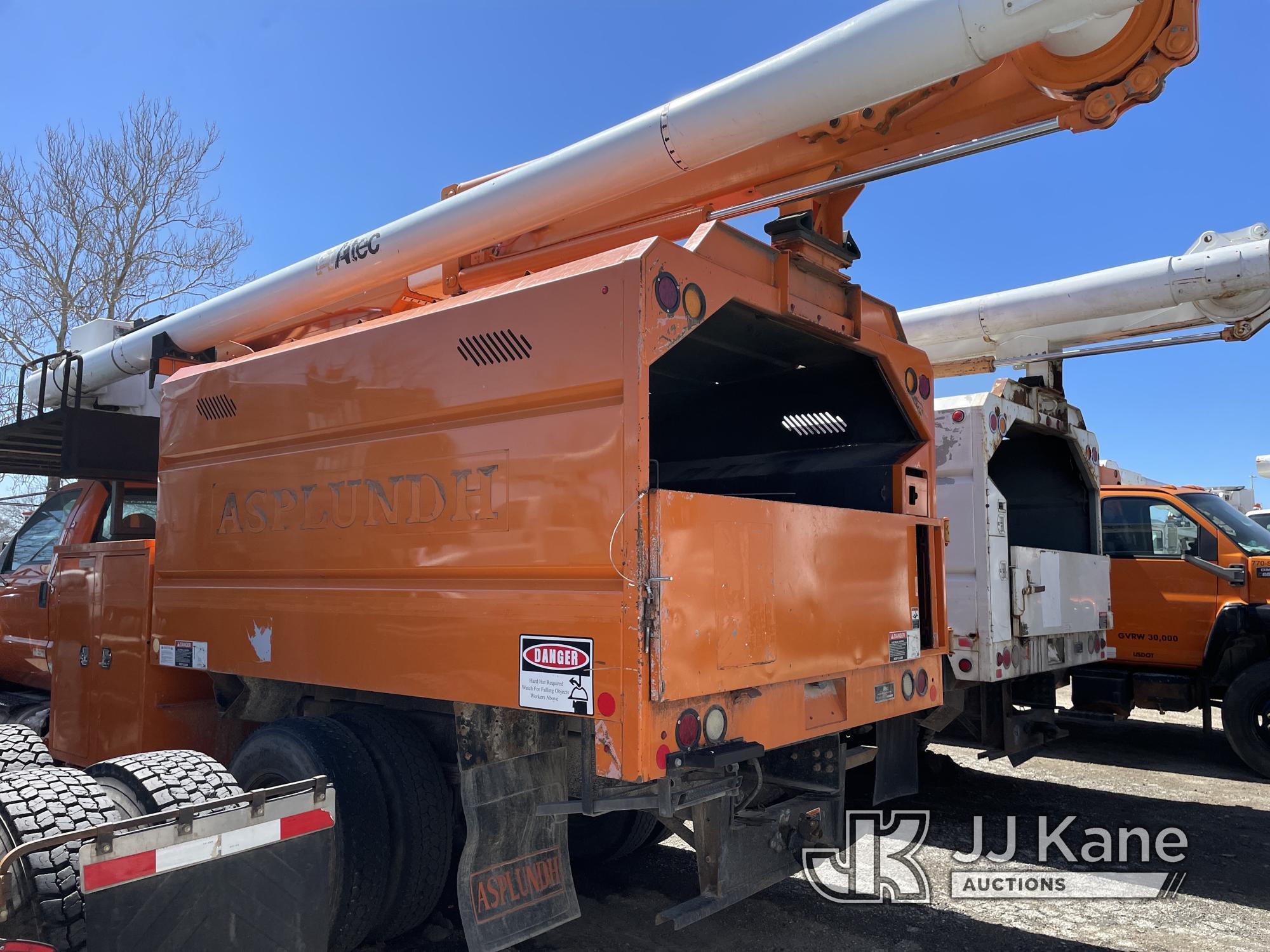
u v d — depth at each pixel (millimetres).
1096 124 3057
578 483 2824
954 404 5949
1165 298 5473
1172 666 7746
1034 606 6164
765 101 3145
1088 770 7293
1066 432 6984
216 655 4164
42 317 18375
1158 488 8117
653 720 2621
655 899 4375
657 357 2770
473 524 3121
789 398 4602
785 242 3492
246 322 5379
